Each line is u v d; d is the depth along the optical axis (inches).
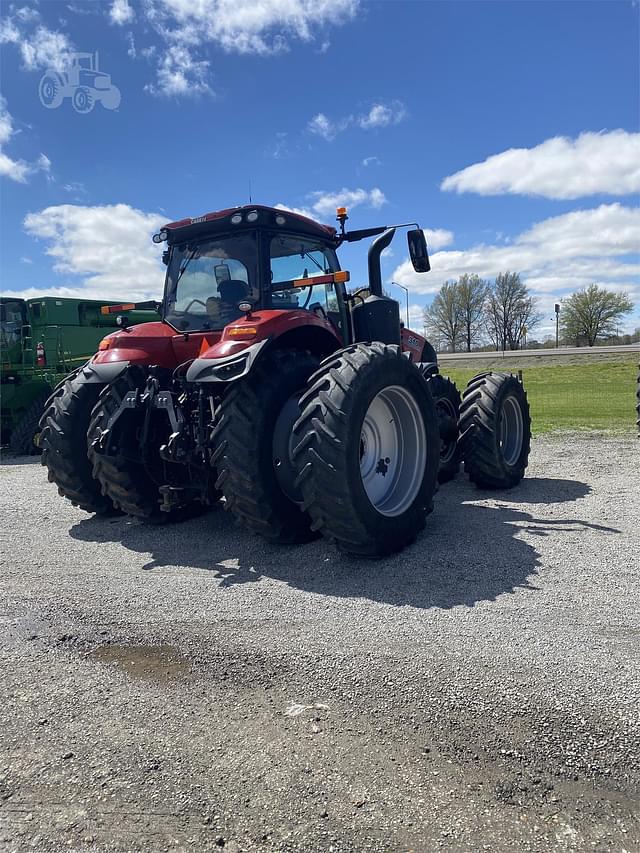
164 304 193.5
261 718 84.4
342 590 127.5
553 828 64.0
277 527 150.9
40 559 157.2
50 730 83.4
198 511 195.2
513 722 80.7
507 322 2425.0
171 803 69.1
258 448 144.9
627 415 467.5
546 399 631.2
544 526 169.8
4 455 404.5
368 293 215.3
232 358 141.6
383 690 89.3
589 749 75.2
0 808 69.1
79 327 474.6
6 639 111.3
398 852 61.5
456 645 100.9
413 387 156.8
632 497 203.6
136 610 121.7
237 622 114.1
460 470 262.7
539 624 107.3
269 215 169.5
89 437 171.5
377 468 157.1
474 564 139.3
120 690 93.0
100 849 63.2
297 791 70.2
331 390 135.8
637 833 63.1
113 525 189.2
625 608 112.9
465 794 69.0
